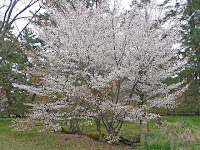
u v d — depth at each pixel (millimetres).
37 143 8062
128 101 8469
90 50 8102
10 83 14117
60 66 9680
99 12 8656
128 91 8883
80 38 8336
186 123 7645
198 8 14484
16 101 15102
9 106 15125
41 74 9188
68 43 8648
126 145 7660
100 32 8492
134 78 7902
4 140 8625
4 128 12617
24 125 9086
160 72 8047
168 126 8086
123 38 8047
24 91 15305
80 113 8492
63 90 7480
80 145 7641
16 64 16375
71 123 10328
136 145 7336
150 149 6113
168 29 8758
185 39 15336
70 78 9008
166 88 8531
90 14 9320
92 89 7438
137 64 7664
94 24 8555
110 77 6660
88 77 8797
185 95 15070
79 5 8688
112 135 7598
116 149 7070
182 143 6273
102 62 8586
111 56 8602
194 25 17203
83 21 8562
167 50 8445
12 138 9086
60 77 8344
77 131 10102
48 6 9797
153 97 9422
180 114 18906
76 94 7008
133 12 8008
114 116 7664
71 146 7531
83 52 8039
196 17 17406
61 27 9336
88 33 8492
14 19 10656
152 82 8352
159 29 8875
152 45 7520
